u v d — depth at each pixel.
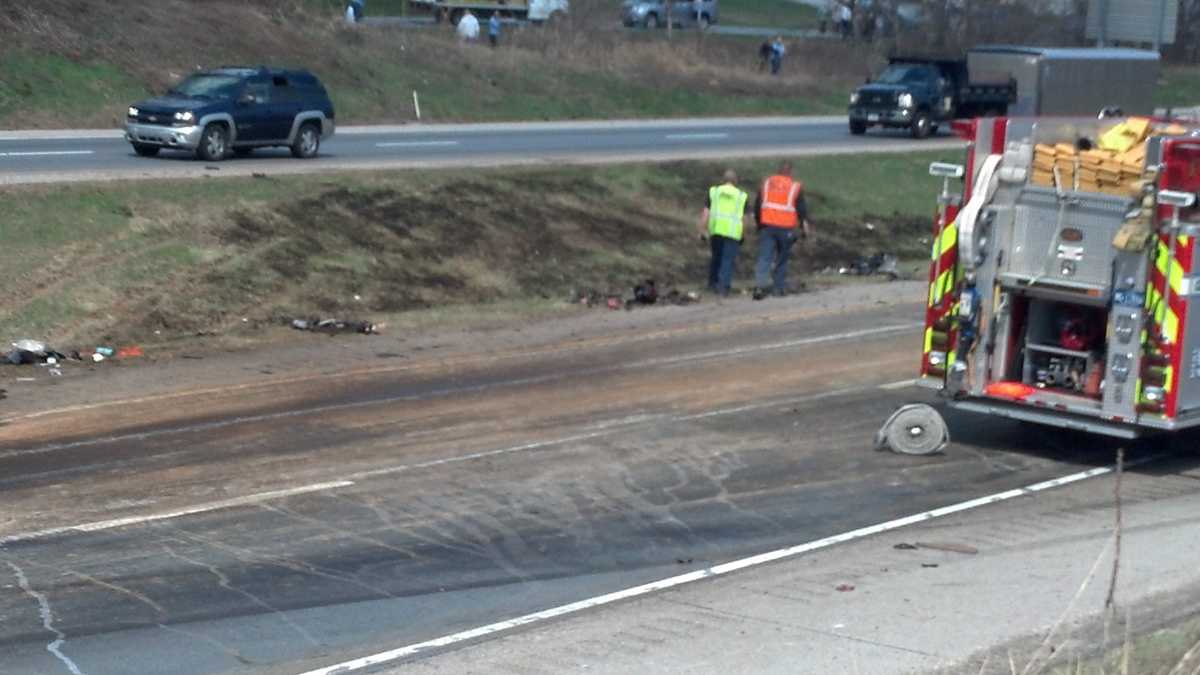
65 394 15.53
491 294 23.92
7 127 37.53
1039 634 8.34
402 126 43.72
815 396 15.95
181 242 22.12
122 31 44.06
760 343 19.31
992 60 44.47
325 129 31.50
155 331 19.44
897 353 18.64
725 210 24.05
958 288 13.31
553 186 29.52
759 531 10.88
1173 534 10.89
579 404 15.27
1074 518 11.38
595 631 8.53
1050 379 13.23
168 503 11.27
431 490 11.79
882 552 10.33
